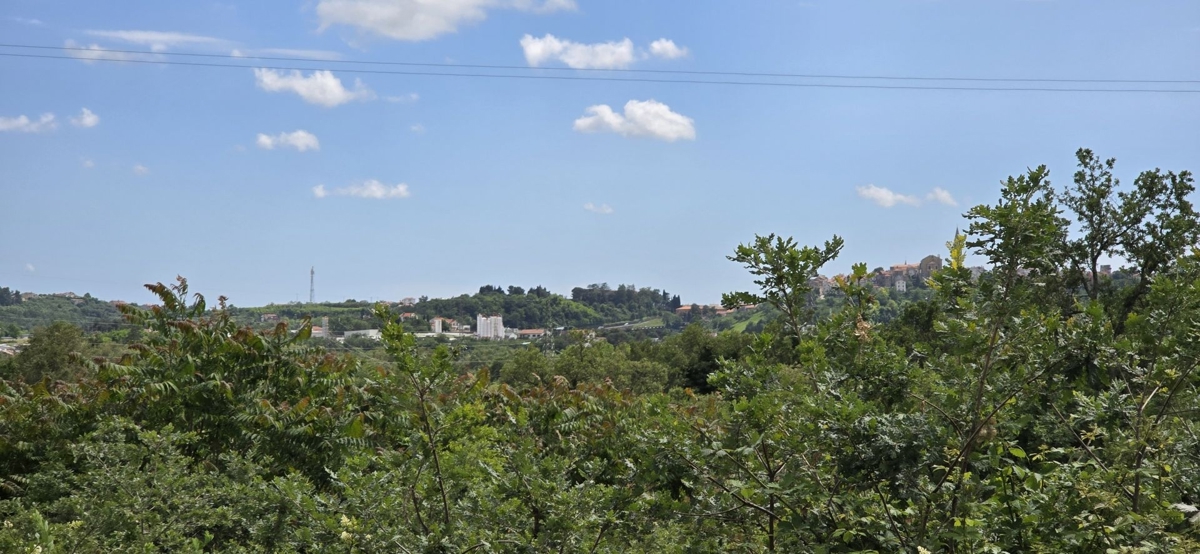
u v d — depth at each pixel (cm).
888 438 366
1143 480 400
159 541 529
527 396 935
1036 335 396
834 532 370
